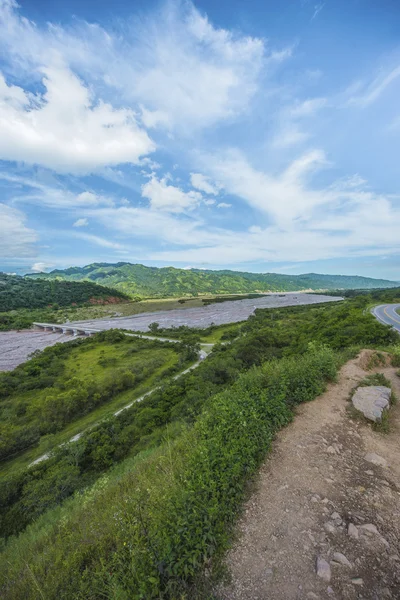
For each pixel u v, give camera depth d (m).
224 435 4.69
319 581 2.63
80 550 3.41
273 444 5.27
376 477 4.34
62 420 33.31
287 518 3.46
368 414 6.44
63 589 2.95
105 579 2.83
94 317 120.88
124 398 39.09
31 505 16.88
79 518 5.24
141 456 12.21
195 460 4.11
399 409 7.18
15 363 60.69
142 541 3.04
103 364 54.31
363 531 3.20
